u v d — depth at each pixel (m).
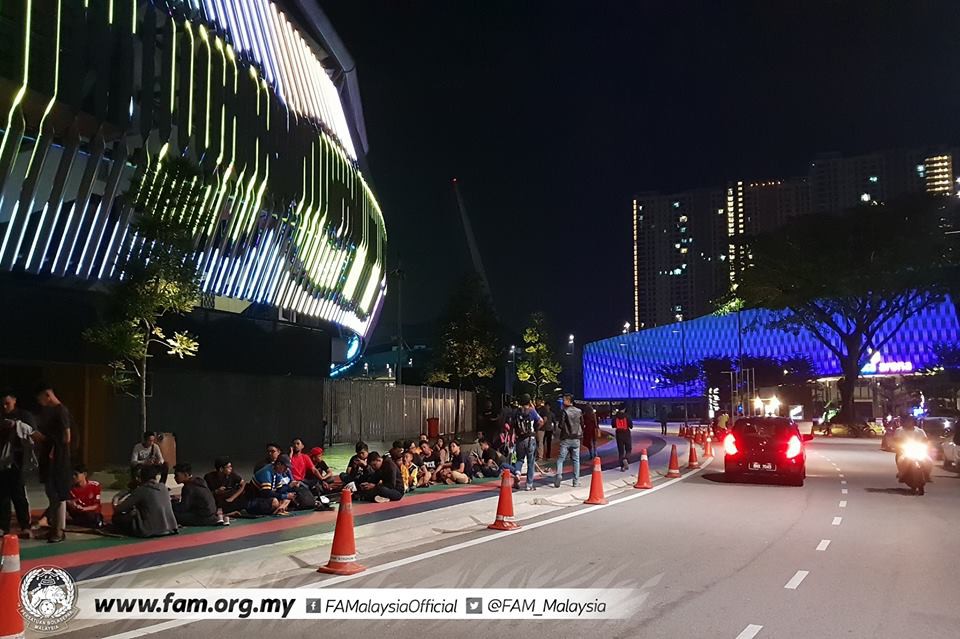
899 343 96.81
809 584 8.30
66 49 15.76
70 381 19.45
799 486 18.97
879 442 44.44
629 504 15.37
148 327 14.42
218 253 21.67
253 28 23.86
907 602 7.55
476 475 19.67
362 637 6.37
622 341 154.38
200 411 23.02
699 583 8.33
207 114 19.88
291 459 14.45
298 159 25.50
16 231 15.74
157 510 10.79
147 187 14.30
